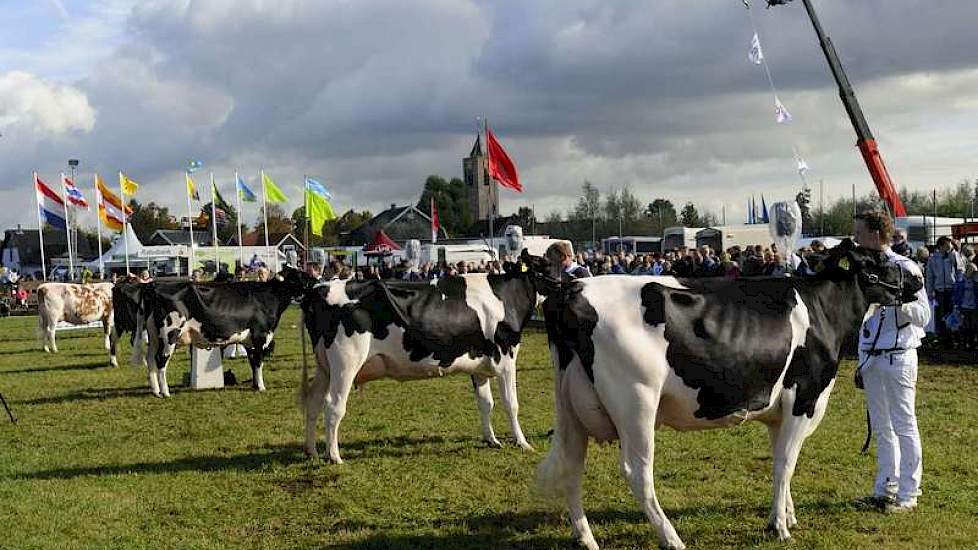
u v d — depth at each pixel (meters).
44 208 41.00
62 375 17.69
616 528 6.61
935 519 6.55
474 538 6.61
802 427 6.23
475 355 9.41
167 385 15.34
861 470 8.05
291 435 10.70
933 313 16.78
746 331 5.94
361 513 7.34
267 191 41.88
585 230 77.44
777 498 6.28
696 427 6.08
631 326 5.74
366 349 9.04
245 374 16.98
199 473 8.88
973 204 65.31
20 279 54.72
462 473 8.55
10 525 7.14
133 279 20.97
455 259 43.09
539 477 6.16
